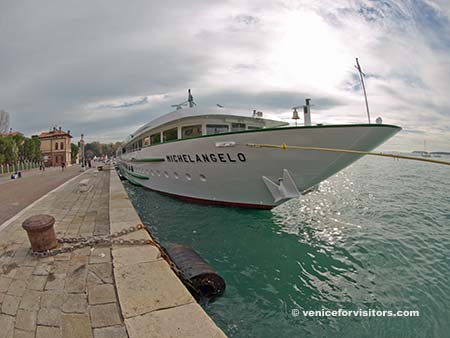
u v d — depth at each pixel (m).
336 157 6.57
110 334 2.34
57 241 4.50
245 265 5.66
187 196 10.85
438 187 19.11
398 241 7.16
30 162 44.34
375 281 5.00
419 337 3.52
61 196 10.59
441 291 4.62
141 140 15.08
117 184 13.50
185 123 9.88
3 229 5.69
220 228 7.99
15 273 3.49
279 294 4.53
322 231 8.03
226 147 7.86
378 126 6.00
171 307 2.57
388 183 22.06
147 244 4.28
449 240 7.26
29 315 2.63
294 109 8.21
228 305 4.18
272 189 7.80
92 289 3.08
